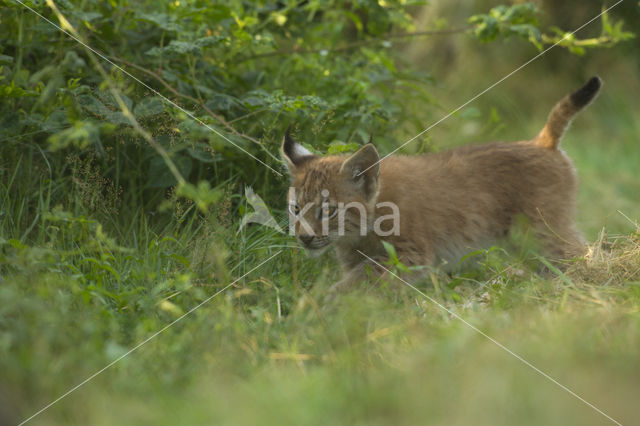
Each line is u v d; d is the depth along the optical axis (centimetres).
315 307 721
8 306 627
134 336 664
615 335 653
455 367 591
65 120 936
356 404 533
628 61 2002
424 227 969
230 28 1146
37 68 1047
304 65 1211
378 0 1205
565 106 1038
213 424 515
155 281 812
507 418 519
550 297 801
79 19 998
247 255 901
